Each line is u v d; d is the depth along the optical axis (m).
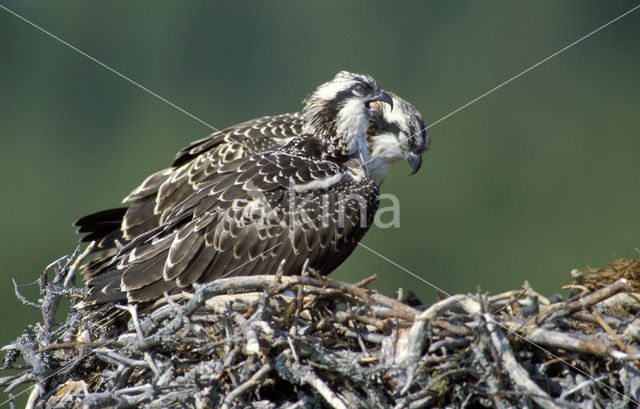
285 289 4.77
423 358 4.55
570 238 19.58
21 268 18.91
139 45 23.38
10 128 21.67
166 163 21.05
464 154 21.94
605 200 20.39
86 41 23.00
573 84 23.41
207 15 23.59
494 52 24.11
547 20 24.61
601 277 5.23
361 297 4.76
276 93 22.92
